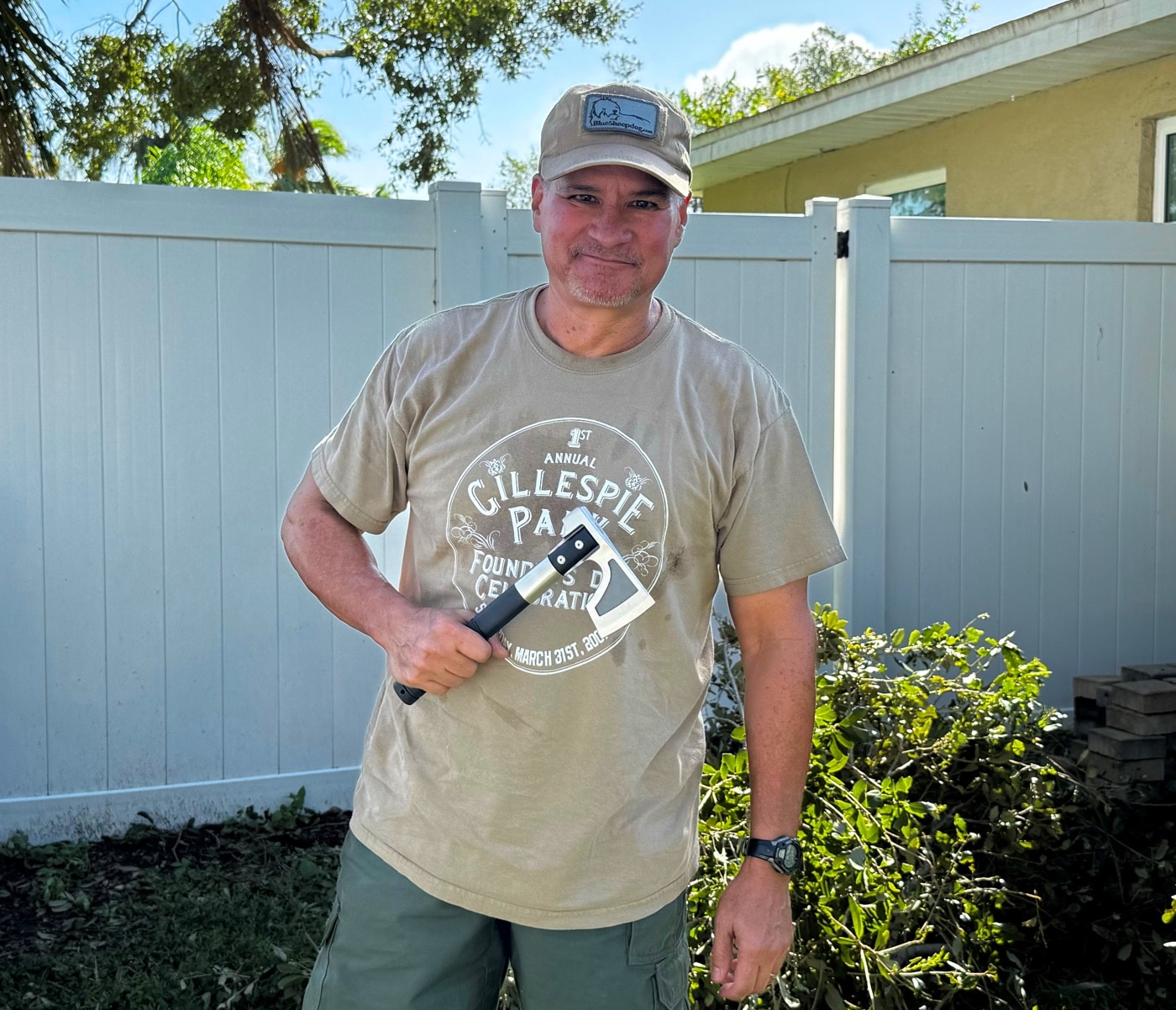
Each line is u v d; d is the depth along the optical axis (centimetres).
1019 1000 295
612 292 174
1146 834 345
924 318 462
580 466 178
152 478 402
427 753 186
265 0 655
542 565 170
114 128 643
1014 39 601
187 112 652
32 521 392
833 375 460
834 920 264
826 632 339
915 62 668
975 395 470
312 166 694
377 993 188
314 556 195
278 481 413
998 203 709
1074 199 650
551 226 177
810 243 453
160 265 396
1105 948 313
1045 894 320
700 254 442
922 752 326
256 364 408
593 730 178
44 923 346
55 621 397
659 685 184
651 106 177
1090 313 479
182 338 400
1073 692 459
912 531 467
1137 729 385
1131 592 491
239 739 418
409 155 740
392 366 191
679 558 182
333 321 414
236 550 411
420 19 711
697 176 1009
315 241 409
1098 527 486
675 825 188
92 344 393
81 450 395
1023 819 317
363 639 427
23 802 397
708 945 268
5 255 382
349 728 428
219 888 366
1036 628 482
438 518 185
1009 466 475
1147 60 595
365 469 194
